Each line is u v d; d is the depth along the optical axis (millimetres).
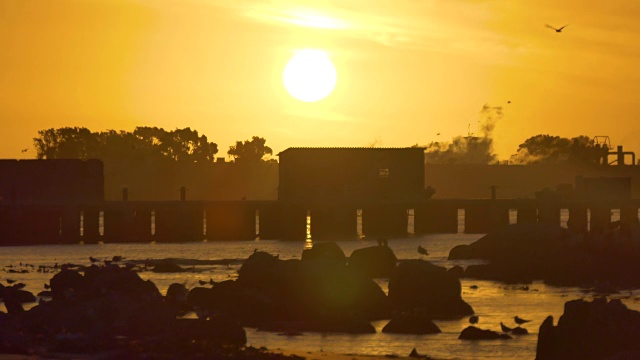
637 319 124875
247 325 164250
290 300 169250
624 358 118000
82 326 139000
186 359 121625
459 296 179500
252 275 173875
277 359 124750
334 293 170250
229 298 170000
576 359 124250
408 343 152375
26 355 122875
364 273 179250
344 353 143000
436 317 175125
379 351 146625
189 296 171500
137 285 164750
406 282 177250
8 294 184375
